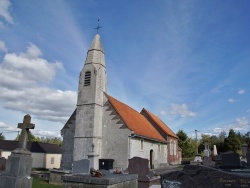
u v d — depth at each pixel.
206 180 8.12
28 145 42.78
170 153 39.38
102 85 26.44
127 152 23.86
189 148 60.09
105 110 25.83
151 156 30.91
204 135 78.62
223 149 58.38
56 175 16.77
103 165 18.94
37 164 41.12
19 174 9.66
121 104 31.42
